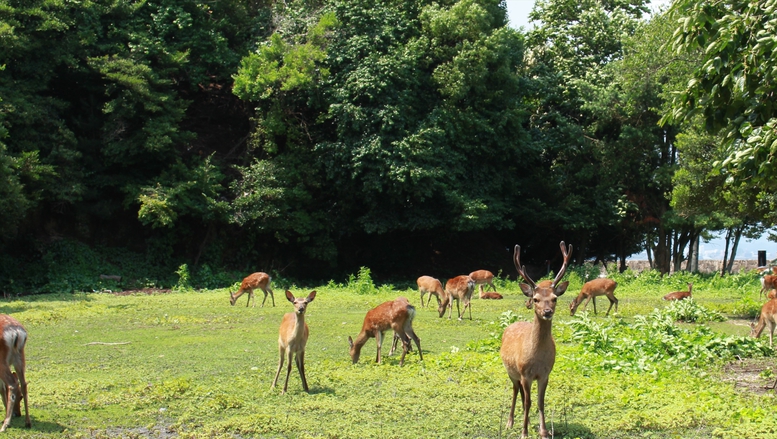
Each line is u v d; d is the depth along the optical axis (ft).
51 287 78.95
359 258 105.40
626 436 23.36
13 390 24.20
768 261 123.34
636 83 96.58
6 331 24.13
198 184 87.15
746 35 29.14
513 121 94.38
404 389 29.60
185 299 68.95
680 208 62.44
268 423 24.72
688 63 71.15
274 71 86.22
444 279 104.68
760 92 28.58
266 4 106.32
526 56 114.93
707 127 30.81
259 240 96.89
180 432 23.95
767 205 56.90
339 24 90.58
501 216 95.66
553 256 124.26
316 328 48.57
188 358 37.19
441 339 43.60
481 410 26.27
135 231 92.53
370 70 87.15
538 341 21.98
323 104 91.50
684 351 36.42
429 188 87.71
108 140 85.46
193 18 93.30
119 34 88.84
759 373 33.63
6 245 82.53
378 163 87.15
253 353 38.63
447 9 96.02
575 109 108.17
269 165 90.33
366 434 23.39
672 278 89.92
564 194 105.91
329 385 30.63
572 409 26.55
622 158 101.14
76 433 23.82
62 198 79.77
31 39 81.30
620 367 33.12
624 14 110.42
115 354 38.47
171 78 93.86
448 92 90.63
